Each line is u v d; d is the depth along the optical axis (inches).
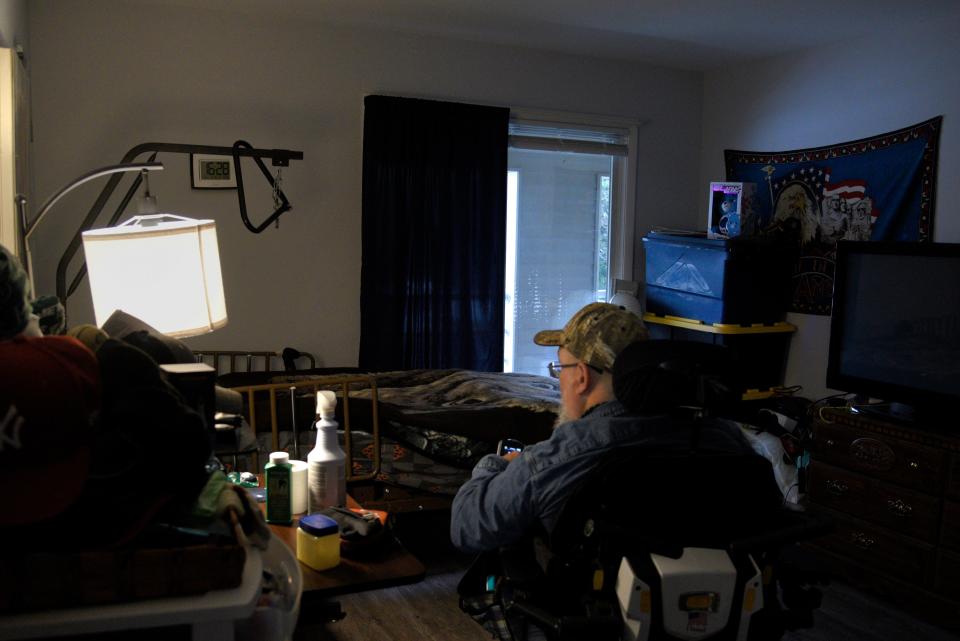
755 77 180.2
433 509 114.2
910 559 114.3
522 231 182.2
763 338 169.6
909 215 147.3
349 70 158.7
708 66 187.8
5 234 101.3
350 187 160.9
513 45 171.3
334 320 162.1
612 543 56.2
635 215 190.2
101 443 39.8
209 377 51.3
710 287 166.1
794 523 60.3
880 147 152.5
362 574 62.2
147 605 39.9
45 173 140.3
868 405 128.1
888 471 117.9
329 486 71.1
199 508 43.5
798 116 170.2
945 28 140.9
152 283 71.0
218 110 150.0
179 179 148.5
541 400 124.6
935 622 110.7
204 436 41.9
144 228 71.5
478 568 67.7
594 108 181.8
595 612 54.6
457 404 125.4
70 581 39.0
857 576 122.0
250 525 46.3
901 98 148.9
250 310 155.7
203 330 74.2
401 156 159.9
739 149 185.2
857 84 157.3
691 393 58.0
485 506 62.0
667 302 178.9
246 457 93.1
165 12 145.2
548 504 59.3
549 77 176.2
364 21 154.1
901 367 122.6
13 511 38.3
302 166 156.7
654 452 57.7
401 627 103.6
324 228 159.6
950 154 140.4
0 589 38.3
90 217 111.3
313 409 117.1
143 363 41.6
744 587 56.4
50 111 139.7
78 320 143.1
